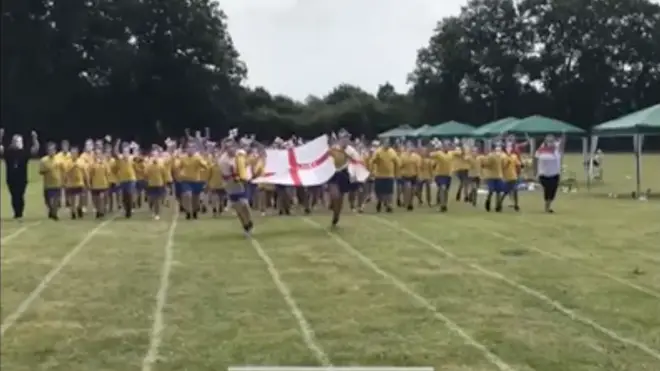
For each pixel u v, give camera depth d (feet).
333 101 279.69
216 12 261.65
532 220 75.25
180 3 253.03
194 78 252.62
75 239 62.59
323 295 40.81
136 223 75.05
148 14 251.80
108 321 35.88
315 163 77.77
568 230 67.00
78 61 249.34
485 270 47.62
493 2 296.71
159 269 48.49
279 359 29.99
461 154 97.60
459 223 72.84
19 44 242.78
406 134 191.83
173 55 254.68
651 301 39.24
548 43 294.05
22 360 30.22
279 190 82.23
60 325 35.24
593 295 40.63
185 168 79.56
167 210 90.63
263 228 69.46
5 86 244.63
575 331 33.78
